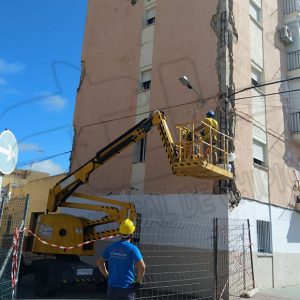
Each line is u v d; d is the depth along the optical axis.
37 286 10.26
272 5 17.61
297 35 18.02
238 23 14.37
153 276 12.38
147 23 16.58
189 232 12.23
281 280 14.13
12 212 7.86
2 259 7.38
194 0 14.71
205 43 13.83
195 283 11.50
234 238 11.73
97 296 10.34
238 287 11.47
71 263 10.38
